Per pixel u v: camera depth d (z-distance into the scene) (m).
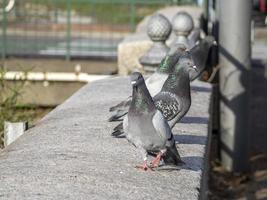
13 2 17.36
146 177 5.42
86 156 5.91
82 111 7.84
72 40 18.33
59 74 13.70
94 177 5.31
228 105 11.54
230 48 11.48
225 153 11.55
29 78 12.98
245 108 11.56
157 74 7.20
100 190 5.04
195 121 7.57
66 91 13.76
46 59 15.30
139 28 14.41
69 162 5.71
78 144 6.30
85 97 8.73
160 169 5.63
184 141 6.66
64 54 15.67
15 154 6.07
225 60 11.52
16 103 9.79
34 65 13.87
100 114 7.55
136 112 5.28
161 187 5.23
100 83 9.82
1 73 10.09
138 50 12.23
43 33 18.02
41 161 5.74
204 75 11.07
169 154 5.45
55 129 6.96
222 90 11.56
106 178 5.31
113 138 6.50
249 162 11.67
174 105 6.04
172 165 5.62
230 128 11.55
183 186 5.32
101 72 14.93
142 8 18.39
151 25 10.02
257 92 18.06
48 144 6.35
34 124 7.74
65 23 18.55
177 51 7.22
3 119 9.14
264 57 23.25
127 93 8.87
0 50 15.91
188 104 6.14
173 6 17.86
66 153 6.00
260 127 14.50
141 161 5.79
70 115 7.67
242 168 11.49
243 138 11.54
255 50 25.14
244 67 11.52
